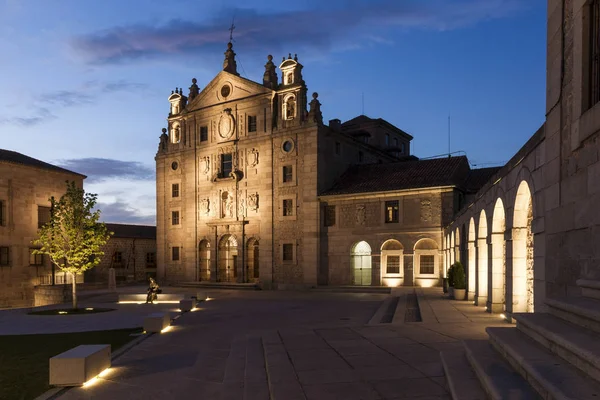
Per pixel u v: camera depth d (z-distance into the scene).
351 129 60.31
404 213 41.22
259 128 49.56
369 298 34.34
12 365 12.58
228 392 9.75
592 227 8.10
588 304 6.88
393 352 11.49
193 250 53.97
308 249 45.34
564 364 6.04
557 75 9.84
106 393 9.88
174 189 56.66
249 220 49.66
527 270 15.52
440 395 8.01
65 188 53.12
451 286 27.64
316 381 9.12
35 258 49.53
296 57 48.16
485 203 20.70
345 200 44.06
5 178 47.34
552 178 10.07
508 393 5.76
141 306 31.08
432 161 45.19
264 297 36.81
